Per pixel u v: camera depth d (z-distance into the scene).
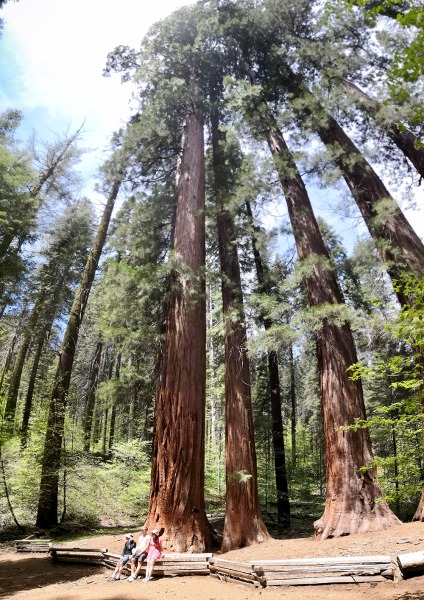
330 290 10.58
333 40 12.32
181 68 14.78
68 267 20.91
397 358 5.42
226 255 13.26
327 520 9.00
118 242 13.59
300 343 9.66
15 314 20.62
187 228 12.25
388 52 10.49
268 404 16.50
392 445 14.64
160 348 11.95
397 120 10.14
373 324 8.47
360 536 8.23
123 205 14.58
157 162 14.25
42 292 20.05
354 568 6.30
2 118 16.75
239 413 11.28
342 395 9.59
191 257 11.90
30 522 14.20
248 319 11.91
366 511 8.70
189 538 9.27
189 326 10.95
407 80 3.53
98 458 19.05
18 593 7.79
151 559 8.34
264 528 10.35
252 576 7.00
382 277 10.07
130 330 11.78
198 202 12.88
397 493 5.64
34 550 11.20
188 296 11.16
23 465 14.70
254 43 14.88
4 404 15.48
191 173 13.16
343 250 15.02
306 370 21.77
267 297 10.48
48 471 13.80
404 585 5.65
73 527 14.16
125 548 8.93
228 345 12.06
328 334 10.20
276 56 13.77
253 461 10.95
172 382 10.46
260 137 12.13
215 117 15.84
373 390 15.37
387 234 10.51
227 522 10.39
